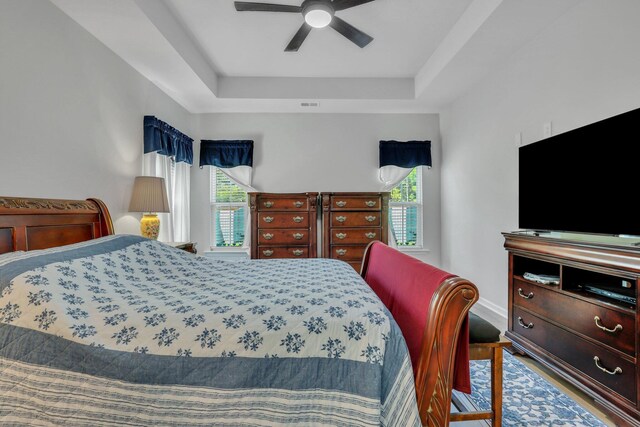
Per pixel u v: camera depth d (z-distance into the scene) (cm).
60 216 161
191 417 83
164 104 331
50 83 183
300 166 413
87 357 85
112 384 85
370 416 82
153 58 254
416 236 435
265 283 136
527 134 248
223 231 423
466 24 241
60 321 88
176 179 357
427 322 98
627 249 136
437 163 423
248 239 414
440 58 291
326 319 94
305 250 367
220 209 423
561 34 212
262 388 85
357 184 417
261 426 83
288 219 367
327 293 116
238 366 86
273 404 85
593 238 188
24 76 167
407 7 235
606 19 181
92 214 185
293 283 135
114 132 243
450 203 391
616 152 156
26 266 98
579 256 162
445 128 404
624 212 151
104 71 231
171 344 88
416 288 116
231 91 355
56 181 188
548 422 148
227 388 85
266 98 358
